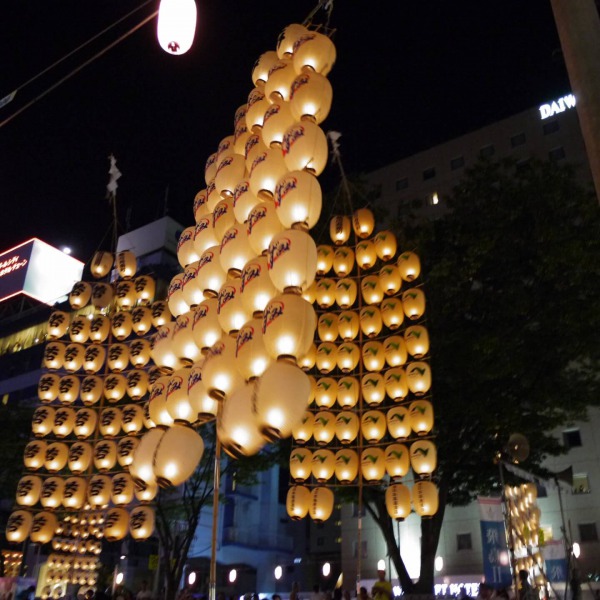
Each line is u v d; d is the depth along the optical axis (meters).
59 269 48.50
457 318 15.11
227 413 7.70
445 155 42.81
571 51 5.24
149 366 17.08
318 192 8.39
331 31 10.60
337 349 13.80
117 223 18.91
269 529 42.72
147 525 13.45
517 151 39.91
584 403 15.45
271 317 7.46
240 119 10.91
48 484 15.23
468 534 32.88
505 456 14.62
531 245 14.61
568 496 31.28
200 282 9.66
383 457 12.91
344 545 35.81
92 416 15.77
